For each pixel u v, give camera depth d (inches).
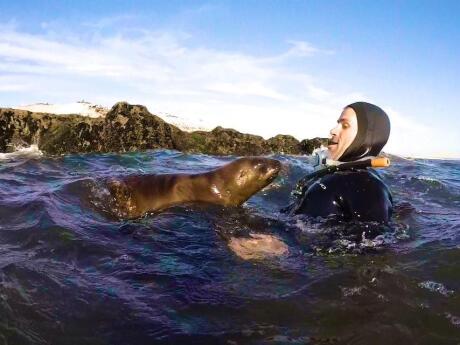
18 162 120.1
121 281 44.9
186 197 69.7
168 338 35.9
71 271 46.2
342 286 44.9
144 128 181.0
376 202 55.6
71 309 39.1
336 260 50.2
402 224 63.5
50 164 117.0
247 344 35.5
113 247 53.2
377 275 47.2
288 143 211.6
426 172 141.3
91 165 121.8
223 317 39.2
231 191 71.2
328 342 36.3
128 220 65.2
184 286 44.3
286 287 44.5
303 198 60.6
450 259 52.4
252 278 46.3
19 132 161.6
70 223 59.2
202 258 51.1
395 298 43.2
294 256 51.3
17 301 39.4
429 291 44.9
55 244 52.2
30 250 50.6
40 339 35.1
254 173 71.7
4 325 36.1
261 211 72.9
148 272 47.1
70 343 34.9
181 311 39.8
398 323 39.4
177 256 51.6
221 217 65.3
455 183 116.1
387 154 179.6
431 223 69.1
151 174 73.5
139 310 39.6
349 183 56.9
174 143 189.0
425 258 52.2
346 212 55.7
